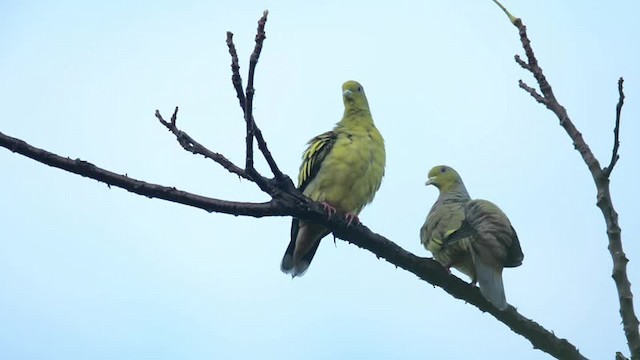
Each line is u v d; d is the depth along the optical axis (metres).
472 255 12.29
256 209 9.61
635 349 6.23
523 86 7.48
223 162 9.47
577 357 9.77
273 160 9.38
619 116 6.81
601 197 6.74
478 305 10.96
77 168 8.72
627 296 6.40
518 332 10.03
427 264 10.88
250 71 8.37
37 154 8.57
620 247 6.57
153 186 9.09
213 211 9.42
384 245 10.66
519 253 12.55
